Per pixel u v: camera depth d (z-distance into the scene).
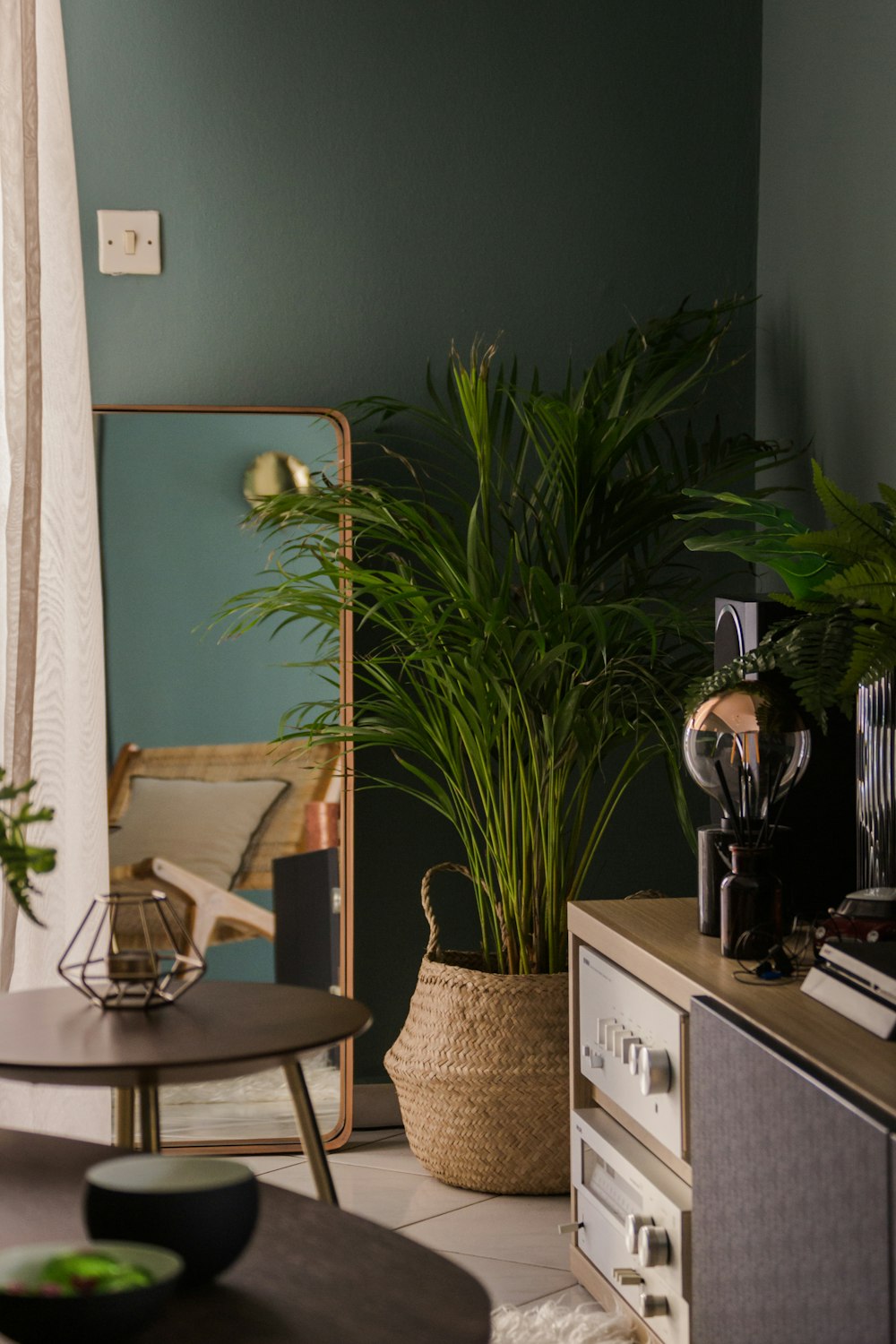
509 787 2.50
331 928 2.77
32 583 2.30
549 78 2.90
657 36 2.92
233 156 2.84
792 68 2.75
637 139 2.92
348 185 2.87
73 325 2.50
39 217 2.39
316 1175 1.44
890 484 2.32
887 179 2.31
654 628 2.33
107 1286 0.79
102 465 2.77
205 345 2.85
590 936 2.00
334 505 2.57
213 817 2.75
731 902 1.72
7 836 1.05
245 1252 0.91
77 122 2.81
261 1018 1.35
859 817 1.79
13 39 2.32
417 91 2.88
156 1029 1.30
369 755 2.88
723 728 1.78
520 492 2.57
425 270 2.89
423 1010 2.56
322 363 2.87
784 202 2.81
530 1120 2.44
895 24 2.27
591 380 2.63
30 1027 1.31
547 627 2.37
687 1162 1.68
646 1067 1.68
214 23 2.83
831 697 1.62
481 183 2.90
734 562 2.96
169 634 2.77
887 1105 1.17
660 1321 1.72
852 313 2.47
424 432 2.89
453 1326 0.80
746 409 2.97
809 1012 1.48
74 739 2.46
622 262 2.93
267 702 2.79
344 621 2.78
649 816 2.96
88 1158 1.09
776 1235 1.34
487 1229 2.32
